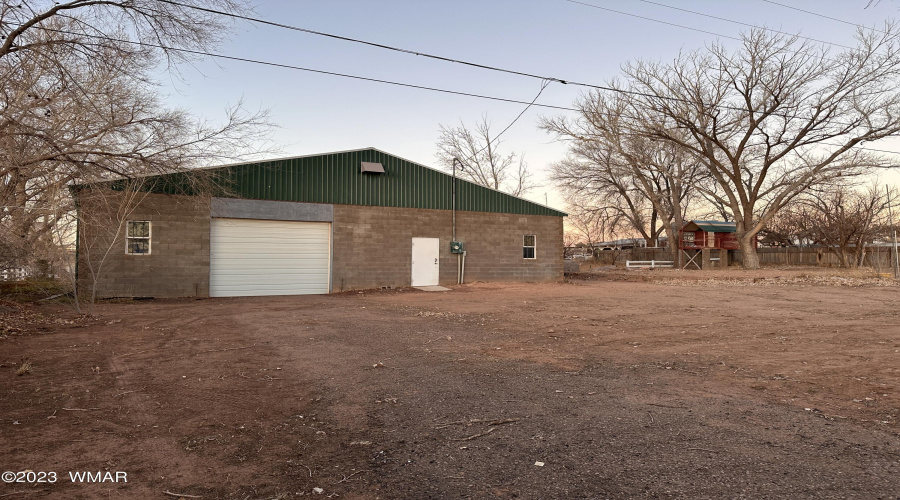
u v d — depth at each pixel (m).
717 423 4.25
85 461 3.43
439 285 19.86
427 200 19.77
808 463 3.39
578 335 8.98
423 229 19.64
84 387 5.30
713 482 3.10
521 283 21.16
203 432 4.04
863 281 21.36
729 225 37.41
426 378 5.82
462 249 20.28
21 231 12.23
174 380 5.66
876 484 3.05
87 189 13.45
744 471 3.26
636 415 4.47
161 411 4.56
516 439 3.89
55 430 4.03
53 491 2.98
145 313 11.86
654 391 5.29
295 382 5.62
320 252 17.98
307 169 17.75
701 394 5.16
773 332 9.24
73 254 13.34
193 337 8.56
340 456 3.57
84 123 12.63
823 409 4.65
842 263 32.28
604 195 47.47
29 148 11.56
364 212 18.64
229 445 3.77
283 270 17.34
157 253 15.36
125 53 11.55
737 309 12.80
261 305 13.84
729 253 39.91
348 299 15.65
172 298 15.49
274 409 4.66
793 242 41.94
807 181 29.14
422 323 10.39
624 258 47.28
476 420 4.35
